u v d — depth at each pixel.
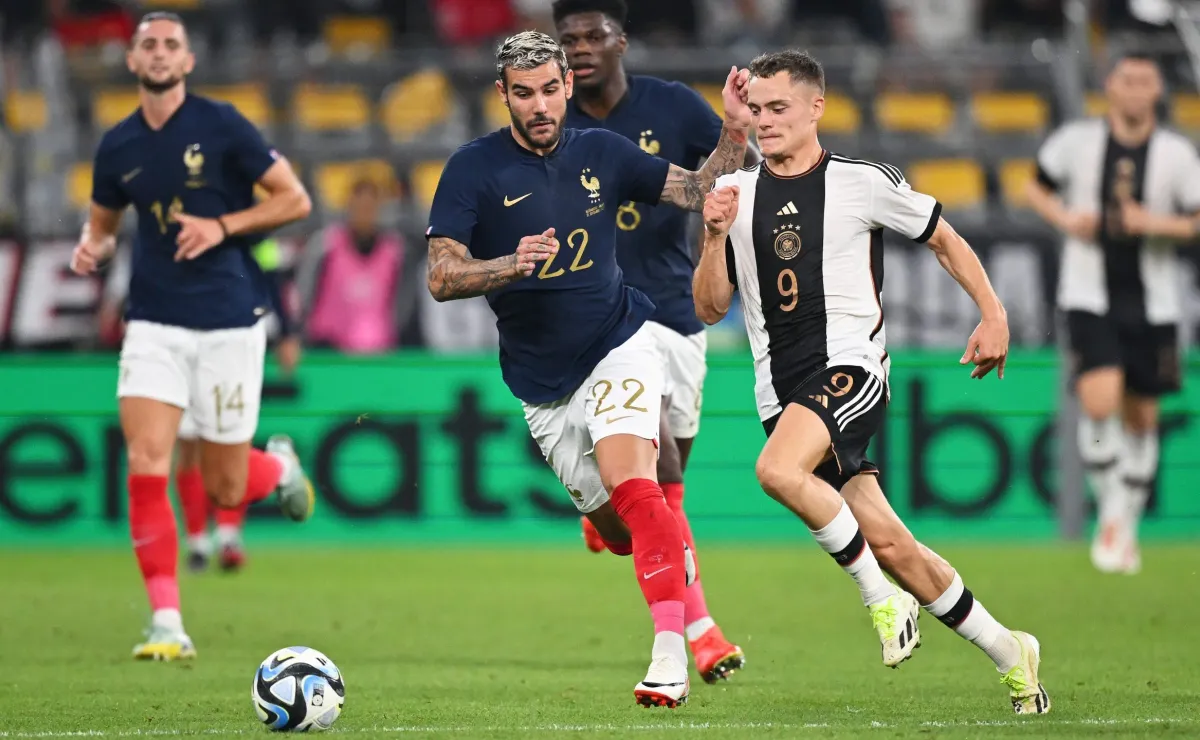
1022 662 19.05
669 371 24.77
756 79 19.41
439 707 20.34
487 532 44.59
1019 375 44.78
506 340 20.69
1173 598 33.22
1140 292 39.00
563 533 44.84
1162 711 19.47
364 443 44.38
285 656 18.36
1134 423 39.44
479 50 59.50
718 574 37.78
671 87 25.12
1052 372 44.75
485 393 44.66
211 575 38.25
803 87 19.30
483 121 52.62
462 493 44.59
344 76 52.12
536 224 19.98
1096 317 38.91
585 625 29.91
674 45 56.28
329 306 46.56
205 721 19.14
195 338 26.22
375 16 60.19
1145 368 39.06
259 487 30.66
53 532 43.97
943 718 19.02
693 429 25.39
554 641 27.80
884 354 19.61
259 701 18.11
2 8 56.84
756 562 40.28
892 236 46.66
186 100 26.16
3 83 55.53
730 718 19.17
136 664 24.84
